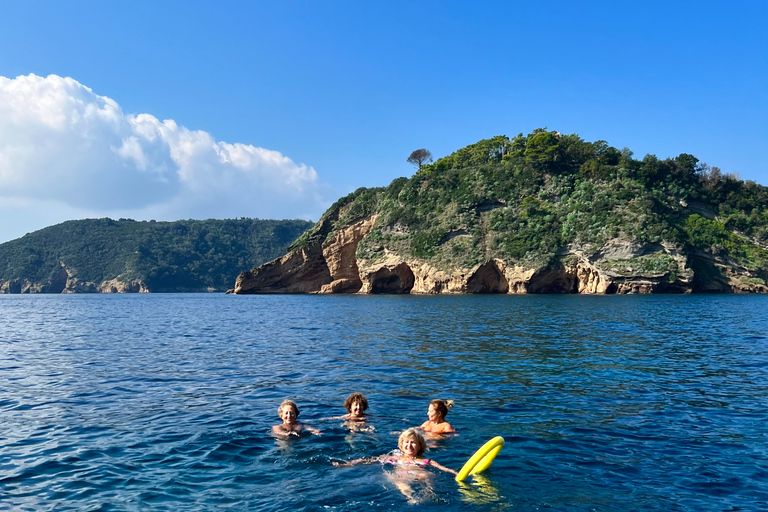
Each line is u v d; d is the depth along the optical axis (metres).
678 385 14.16
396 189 117.31
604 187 98.94
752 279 89.75
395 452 8.86
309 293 118.00
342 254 116.56
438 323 34.53
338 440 9.55
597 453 8.79
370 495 7.18
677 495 7.15
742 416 11.05
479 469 7.71
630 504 6.87
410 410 11.60
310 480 7.71
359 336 27.14
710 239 92.69
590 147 109.31
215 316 47.56
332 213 123.12
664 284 86.00
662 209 96.38
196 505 6.89
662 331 28.66
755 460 8.45
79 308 70.81
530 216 99.06
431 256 101.12
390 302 67.31
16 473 8.04
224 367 17.66
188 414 11.40
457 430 10.09
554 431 10.01
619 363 17.83
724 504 6.87
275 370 16.89
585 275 89.75
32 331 33.31
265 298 99.25
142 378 15.77
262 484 7.58
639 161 105.44
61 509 6.79
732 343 23.41
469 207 104.44
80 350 22.86
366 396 12.94
